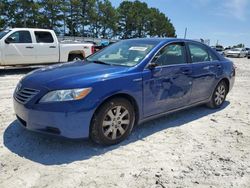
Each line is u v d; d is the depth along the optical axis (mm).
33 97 3596
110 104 3811
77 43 12516
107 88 3725
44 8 50062
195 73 5137
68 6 54938
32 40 10938
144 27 83062
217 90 6004
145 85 4195
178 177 3273
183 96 4973
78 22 58406
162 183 3135
